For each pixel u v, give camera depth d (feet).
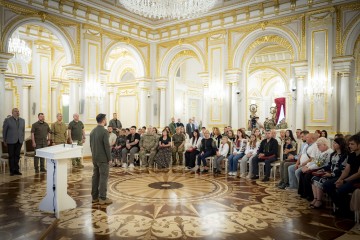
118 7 38.19
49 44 43.86
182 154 32.12
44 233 12.95
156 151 30.25
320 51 31.09
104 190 17.47
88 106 36.11
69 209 16.34
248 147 26.43
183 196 19.22
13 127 24.99
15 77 41.32
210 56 39.01
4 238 12.39
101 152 17.46
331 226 13.99
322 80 30.96
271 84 66.64
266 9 34.35
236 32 36.99
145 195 19.38
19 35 39.70
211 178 25.05
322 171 17.72
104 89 38.42
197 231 13.37
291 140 24.67
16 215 15.29
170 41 42.83
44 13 31.60
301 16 32.19
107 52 38.40
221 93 38.04
